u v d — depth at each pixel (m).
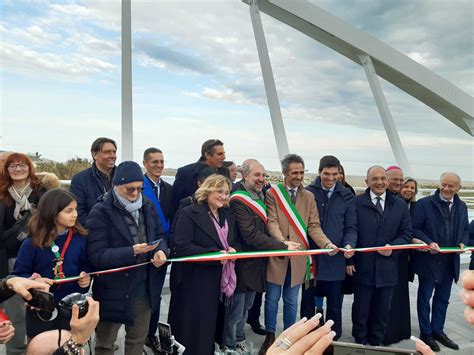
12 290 1.77
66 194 2.55
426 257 3.89
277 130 7.18
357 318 3.77
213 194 3.17
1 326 1.39
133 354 2.87
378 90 8.53
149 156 3.86
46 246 2.51
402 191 4.30
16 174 3.18
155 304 2.94
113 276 2.67
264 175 3.60
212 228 3.18
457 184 3.86
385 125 8.41
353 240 3.60
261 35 7.60
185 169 4.16
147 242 2.89
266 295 3.62
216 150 4.13
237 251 3.42
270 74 7.45
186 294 3.10
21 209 3.16
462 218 3.91
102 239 2.70
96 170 3.64
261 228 3.52
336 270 3.62
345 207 3.73
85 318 1.12
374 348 0.79
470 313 0.68
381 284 3.60
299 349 0.63
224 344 3.29
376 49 8.58
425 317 3.94
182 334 3.07
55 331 1.26
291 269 3.52
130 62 5.94
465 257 7.29
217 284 3.14
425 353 0.78
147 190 3.80
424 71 8.89
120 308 2.65
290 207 3.62
